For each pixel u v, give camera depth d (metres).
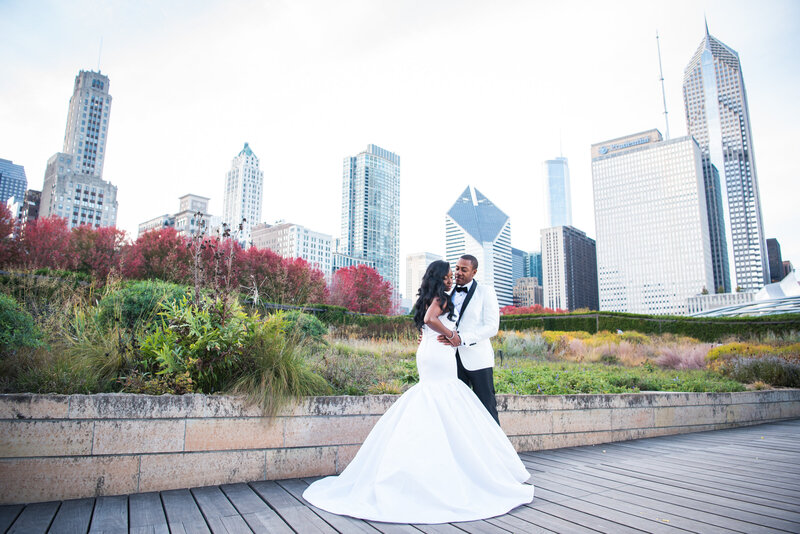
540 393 5.85
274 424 3.67
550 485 3.54
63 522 2.59
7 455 2.88
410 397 3.30
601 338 19.19
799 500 3.15
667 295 167.38
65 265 25.88
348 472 3.23
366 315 18.20
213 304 4.14
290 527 2.57
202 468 3.37
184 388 3.58
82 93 157.38
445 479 2.87
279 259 31.27
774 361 10.08
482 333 3.60
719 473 3.95
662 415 6.20
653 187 176.12
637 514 2.84
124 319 5.95
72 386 3.44
